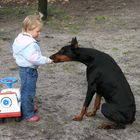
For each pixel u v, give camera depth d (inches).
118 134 210.2
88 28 484.7
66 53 220.5
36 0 675.4
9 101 220.4
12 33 470.6
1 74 316.2
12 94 221.3
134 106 212.7
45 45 406.3
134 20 517.0
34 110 233.1
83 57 218.4
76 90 277.1
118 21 514.6
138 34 446.0
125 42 413.1
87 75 219.8
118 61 347.3
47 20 529.0
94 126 219.6
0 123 224.8
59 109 243.8
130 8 594.2
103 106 207.6
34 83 220.8
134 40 420.8
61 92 273.1
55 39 432.1
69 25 502.0
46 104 251.8
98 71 214.5
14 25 516.1
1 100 220.5
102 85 214.7
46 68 330.3
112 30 469.4
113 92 211.2
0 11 613.3
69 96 265.4
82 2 644.1
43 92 273.3
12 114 220.5
